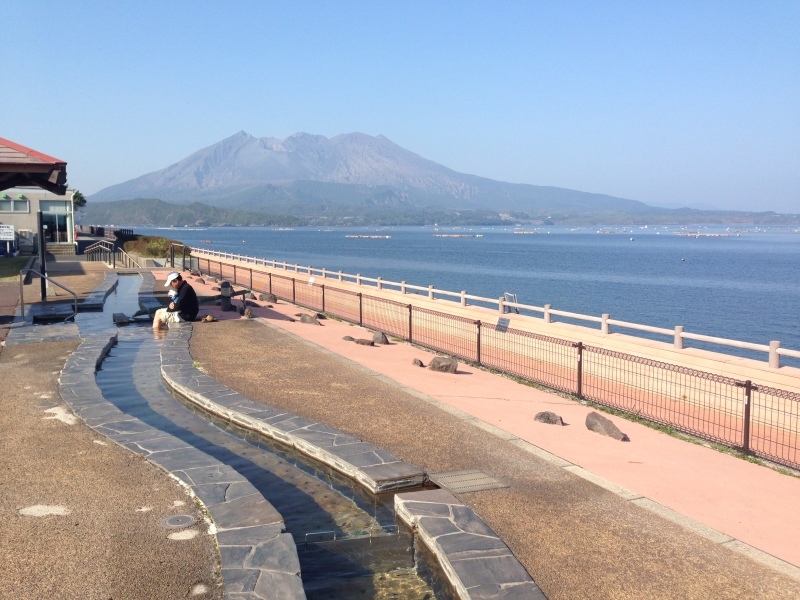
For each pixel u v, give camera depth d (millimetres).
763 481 8023
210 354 15016
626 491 7402
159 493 6754
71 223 54750
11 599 4746
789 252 163875
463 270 98500
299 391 11820
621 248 189125
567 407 11609
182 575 5133
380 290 25172
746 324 44469
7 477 7129
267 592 4828
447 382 13188
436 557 5852
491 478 7699
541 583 5355
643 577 5480
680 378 12734
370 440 9062
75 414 9609
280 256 136875
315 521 6754
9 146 15734
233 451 8898
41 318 18938
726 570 5633
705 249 182000
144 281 31891
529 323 16891
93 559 5359
